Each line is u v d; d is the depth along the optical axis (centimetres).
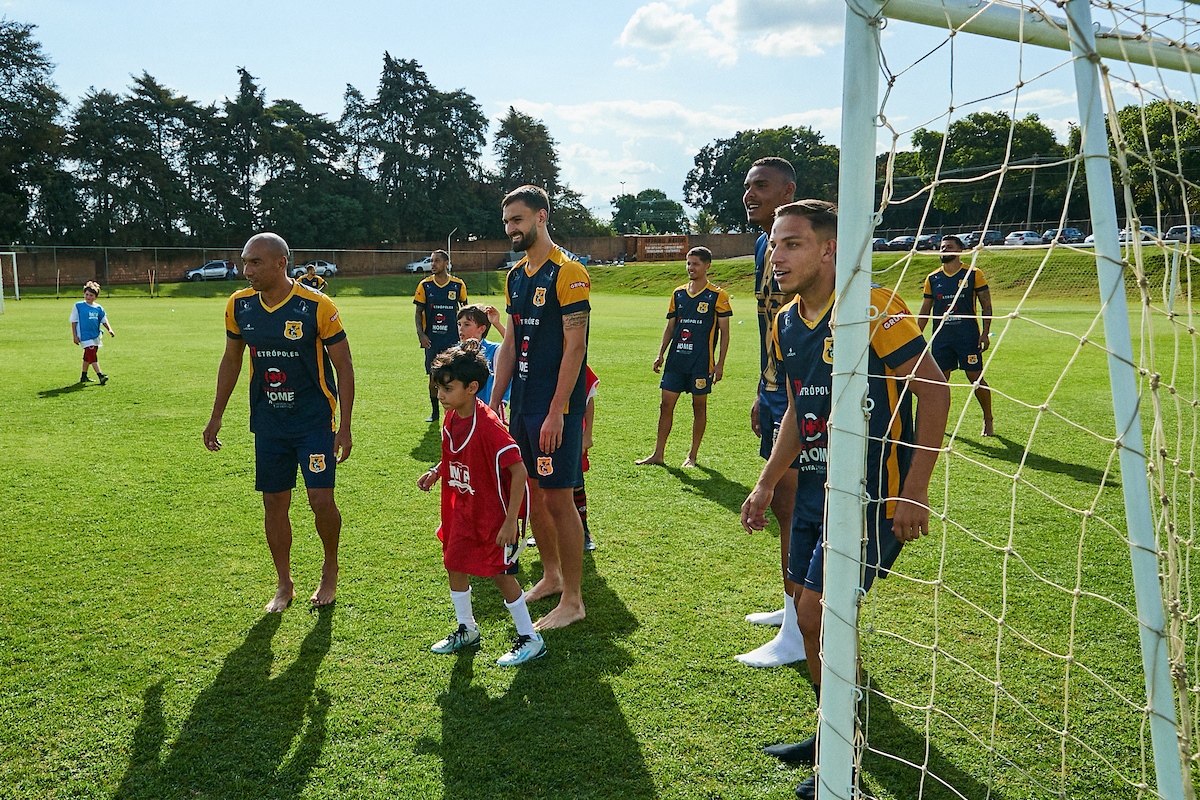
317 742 269
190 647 338
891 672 317
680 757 261
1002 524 495
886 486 250
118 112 5616
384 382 1098
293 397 372
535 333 373
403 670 319
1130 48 210
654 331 1909
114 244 5522
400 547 459
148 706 291
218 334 1808
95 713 287
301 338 367
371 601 386
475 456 319
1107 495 555
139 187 5681
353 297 4525
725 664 323
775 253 251
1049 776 252
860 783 250
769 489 274
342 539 471
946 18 188
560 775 251
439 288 845
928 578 411
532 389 381
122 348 1489
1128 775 251
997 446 716
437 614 373
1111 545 455
